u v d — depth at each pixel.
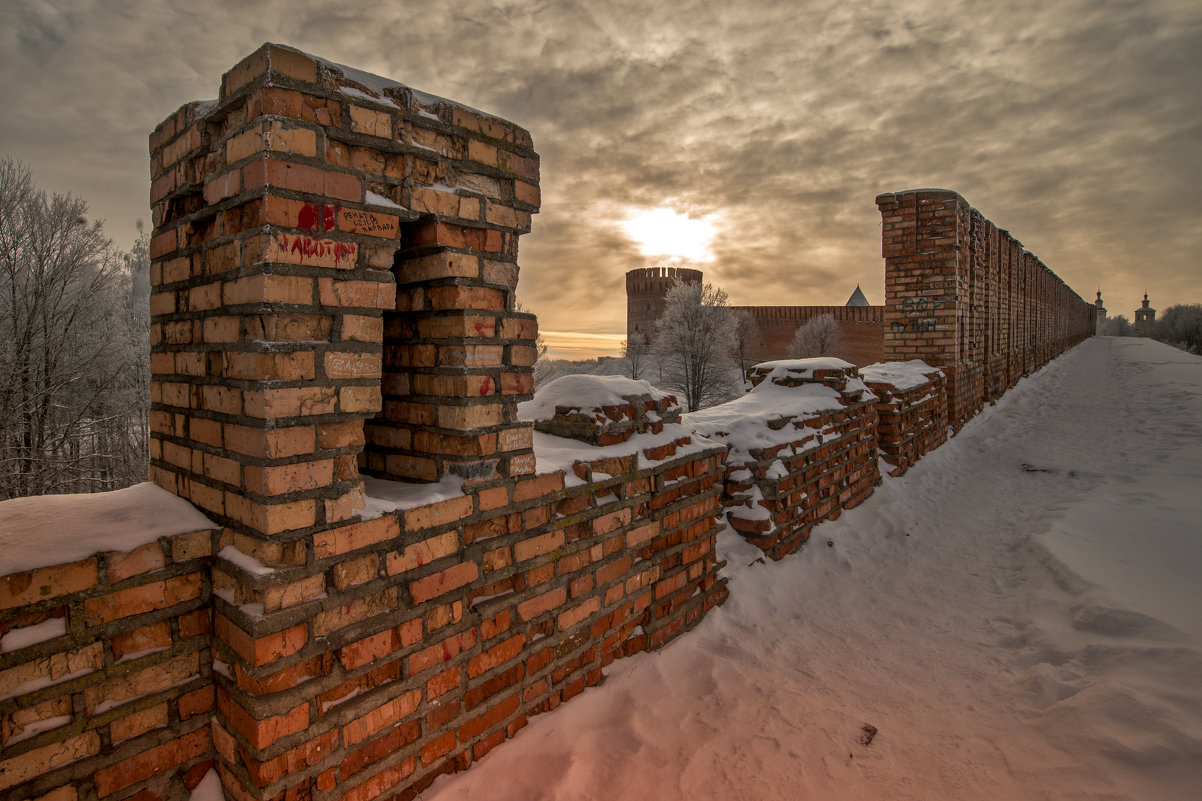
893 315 10.12
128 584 1.70
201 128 1.93
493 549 2.29
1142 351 30.08
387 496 2.11
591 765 2.32
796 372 5.83
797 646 3.35
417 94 2.10
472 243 2.25
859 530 5.21
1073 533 4.60
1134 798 1.98
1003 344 15.37
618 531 2.87
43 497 1.76
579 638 2.70
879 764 2.35
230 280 1.79
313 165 1.77
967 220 10.32
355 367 1.86
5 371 14.30
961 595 4.01
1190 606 3.19
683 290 35.44
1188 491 5.56
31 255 14.57
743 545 4.14
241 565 1.71
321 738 1.79
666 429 3.40
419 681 2.05
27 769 1.55
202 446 1.96
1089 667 2.82
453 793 2.11
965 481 7.15
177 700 1.81
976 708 2.71
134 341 17.23
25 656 1.53
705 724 2.60
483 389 2.23
